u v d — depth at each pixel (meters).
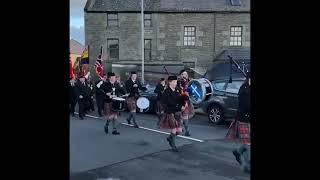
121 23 33.72
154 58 33.78
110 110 9.72
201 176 5.57
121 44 33.69
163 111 7.80
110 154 7.05
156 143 8.34
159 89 11.56
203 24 33.84
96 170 5.88
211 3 33.97
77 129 10.36
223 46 33.62
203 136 9.18
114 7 33.66
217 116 11.41
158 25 33.91
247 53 31.70
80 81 13.52
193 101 8.72
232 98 11.05
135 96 11.26
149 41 33.91
